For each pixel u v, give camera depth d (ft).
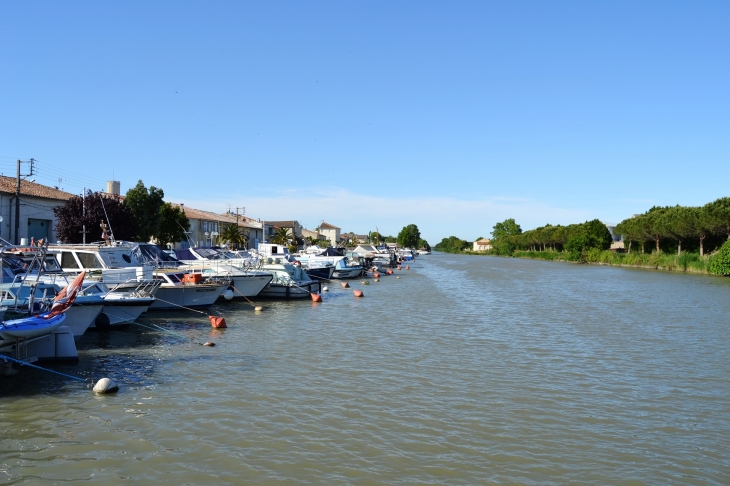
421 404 49.55
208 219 291.17
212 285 106.01
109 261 93.76
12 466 36.19
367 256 280.92
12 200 156.46
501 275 249.14
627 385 57.00
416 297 142.31
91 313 74.90
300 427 43.45
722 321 102.22
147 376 57.21
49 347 61.16
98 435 41.39
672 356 70.74
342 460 37.70
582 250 405.18
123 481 34.37
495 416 46.88
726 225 260.62
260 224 347.15
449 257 603.67
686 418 47.42
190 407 47.73
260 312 106.32
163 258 128.36
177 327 86.33
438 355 69.31
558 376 59.98
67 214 154.61
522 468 37.19
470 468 37.01
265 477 35.12
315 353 69.36
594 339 81.97
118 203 164.04
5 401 48.65
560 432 43.65
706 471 37.42
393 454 38.86
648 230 323.98
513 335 84.48
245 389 53.01
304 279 136.77
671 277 234.38
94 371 58.75
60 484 33.91
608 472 36.94
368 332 85.46
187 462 37.09
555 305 126.21
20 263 79.66
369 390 53.47
